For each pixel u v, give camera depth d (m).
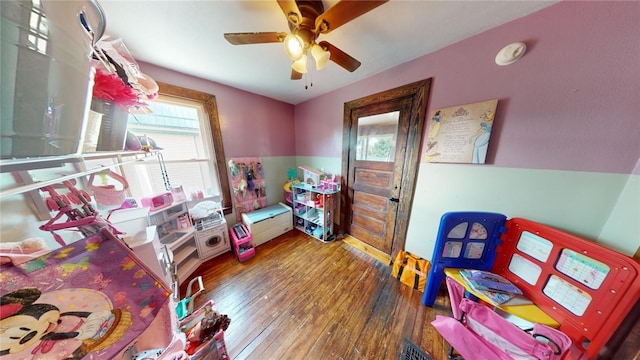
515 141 1.21
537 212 1.18
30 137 0.28
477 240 1.28
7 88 0.24
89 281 0.39
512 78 1.17
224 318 0.97
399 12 1.08
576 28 0.96
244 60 1.62
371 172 2.14
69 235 0.66
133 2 0.99
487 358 0.87
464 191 1.48
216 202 2.25
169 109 1.89
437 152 1.56
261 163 2.66
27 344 0.31
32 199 0.58
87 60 0.36
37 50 0.26
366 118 2.07
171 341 0.52
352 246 2.34
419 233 1.81
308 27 1.03
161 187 1.90
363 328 1.32
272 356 1.16
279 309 1.47
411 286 1.69
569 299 0.90
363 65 1.72
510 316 1.03
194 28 1.21
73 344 0.35
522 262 1.12
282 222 2.63
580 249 0.88
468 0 0.99
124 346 0.40
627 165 0.89
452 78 1.42
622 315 0.74
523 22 1.10
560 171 1.08
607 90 0.92
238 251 2.06
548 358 0.71
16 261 0.33
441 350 1.18
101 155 0.54
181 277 1.76
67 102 0.32
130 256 0.44
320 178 2.55
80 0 0.32
